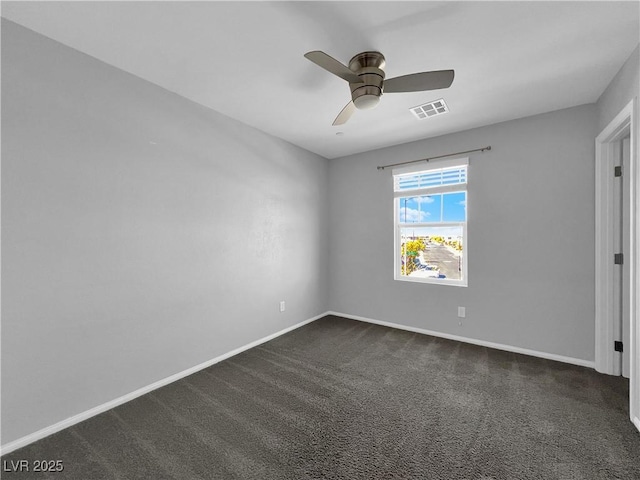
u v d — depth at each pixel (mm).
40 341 1771
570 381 2391
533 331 2914
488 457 1581
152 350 2336
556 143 2783
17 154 1682
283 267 3641
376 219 3992
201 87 2400
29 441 1713
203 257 2717
